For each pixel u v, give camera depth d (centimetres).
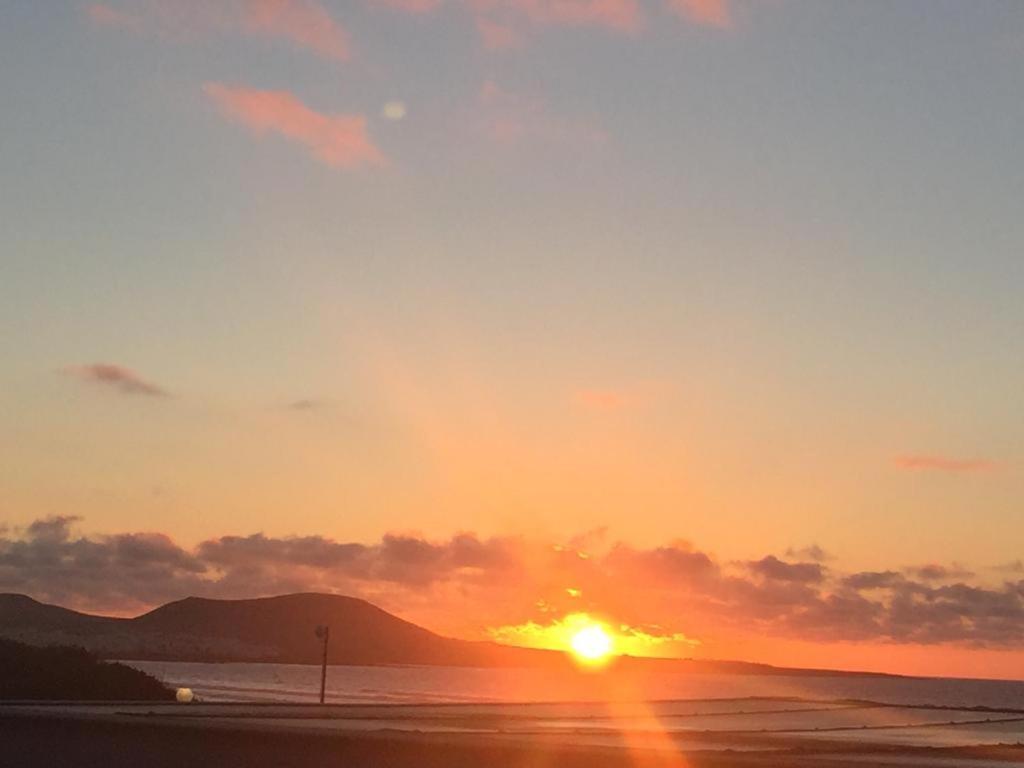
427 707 8631
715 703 11650
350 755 3816
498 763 3716
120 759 3644
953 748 5334
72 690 8125
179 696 8606
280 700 9881
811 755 4603
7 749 3850
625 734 5688
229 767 3494
